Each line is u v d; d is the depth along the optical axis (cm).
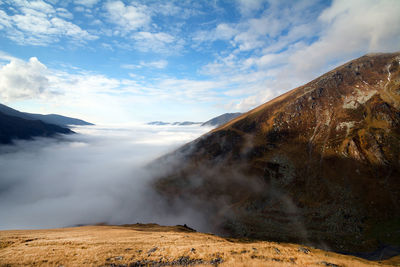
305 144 15438
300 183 12475
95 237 3388
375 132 12300
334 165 12225
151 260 2186
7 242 2784
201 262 2138
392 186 9356
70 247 2542
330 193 10731
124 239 3256
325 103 17950
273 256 2477
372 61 19750
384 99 14350
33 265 1927
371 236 7562
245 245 3159
